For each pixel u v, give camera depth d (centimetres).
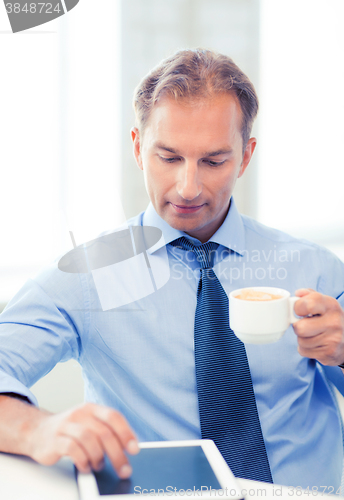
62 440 60
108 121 260
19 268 234
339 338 77
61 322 100
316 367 112
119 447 60
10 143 236
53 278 104
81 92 253
